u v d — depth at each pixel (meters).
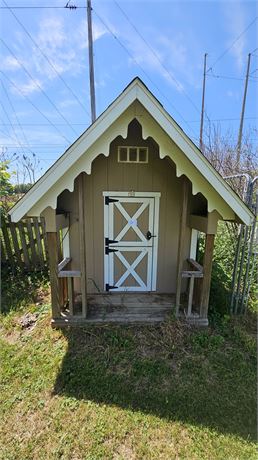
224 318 3.61
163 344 3.12
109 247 4.08
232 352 3.04
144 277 4.22
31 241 5.02
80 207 3.10
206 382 2.62
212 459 1.90
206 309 3.44
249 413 2.28
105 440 2.03
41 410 2.27
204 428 2.13
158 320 3.44
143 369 2.76
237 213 2.91
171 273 4.21
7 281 4.77
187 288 4.27
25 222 4.95
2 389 2.47
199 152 2.75
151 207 3.98
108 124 2.65
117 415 2.23
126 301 3.96
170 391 2.50
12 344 3.11
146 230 4.06
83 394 2.44
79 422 2.17
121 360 2.88
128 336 3.22
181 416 2.24
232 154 7.84
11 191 6.23
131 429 2.11
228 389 2.54
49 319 3.54
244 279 3.70
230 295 4.02
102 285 4.21
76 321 3.38
